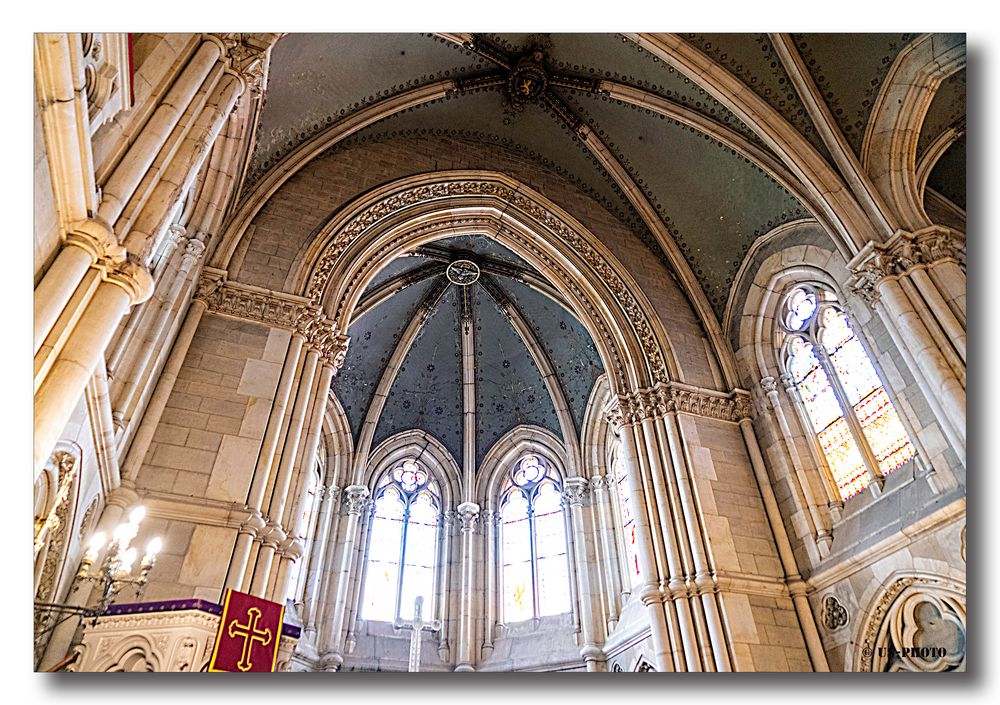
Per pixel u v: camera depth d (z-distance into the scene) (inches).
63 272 230.7
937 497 486.3
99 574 357.4
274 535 461.1
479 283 978.7
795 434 649.0
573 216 773.3
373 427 952.9
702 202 757.3
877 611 518.9
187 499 435.5
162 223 297.1
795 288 686.5
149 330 425.4
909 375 520.4
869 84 573.3
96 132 257.9
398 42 654.5
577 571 864.9
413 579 905.5
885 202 550.9
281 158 632.4
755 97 603.8
